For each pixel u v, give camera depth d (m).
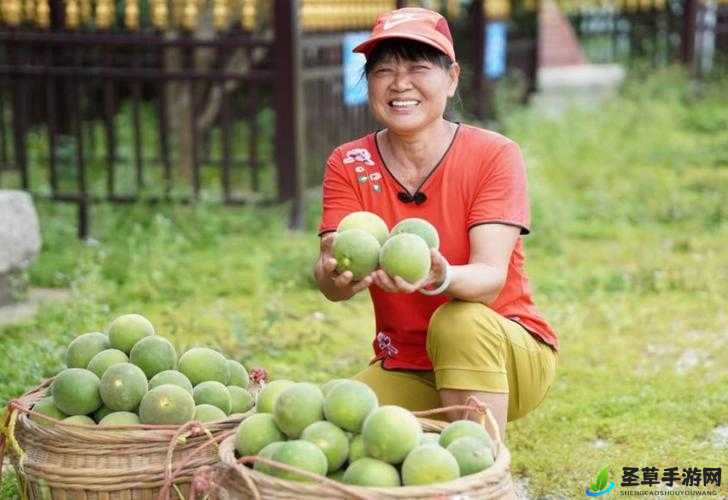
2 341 7.14
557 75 26.52
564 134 16.75
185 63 12.46
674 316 8.16
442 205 4.48
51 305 7.98
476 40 16.69
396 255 3.86
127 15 11.02
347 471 3.56
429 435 3.84
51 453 3.91
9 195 8.18
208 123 13.07
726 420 5.99
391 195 4.55
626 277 9.20
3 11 10.99
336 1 11.91
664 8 23.47
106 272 9.01
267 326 7.36
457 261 4.50
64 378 4.13
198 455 3.90
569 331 7.72
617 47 26.91
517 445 5.67
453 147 4.50
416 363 4.61
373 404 3.74
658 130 17.84
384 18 4.39
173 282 8.83
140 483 3.84
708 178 14.19
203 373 4.36
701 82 21.75
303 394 3.73
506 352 4.34
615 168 14.89
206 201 11.04
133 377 4.11
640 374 6.77
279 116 10.91
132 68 11.34
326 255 4.32
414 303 4.53
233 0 11.41
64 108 13.34
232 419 4.00
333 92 12.06
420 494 3.31
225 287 8.74
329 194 4.64
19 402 4.17
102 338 4.48
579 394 6.44
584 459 5.45
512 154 4.50
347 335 7.72
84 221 10.58
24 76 10.80
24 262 8.32
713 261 9.84
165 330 7.50
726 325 7.88
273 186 12.77
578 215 12.02
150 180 12.48
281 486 3.35
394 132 4.44
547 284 9.09
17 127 10.97
